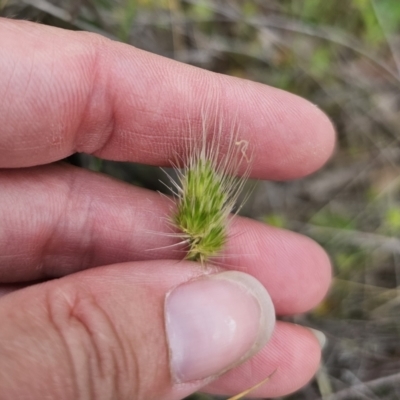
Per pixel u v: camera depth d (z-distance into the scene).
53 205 0.08
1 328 0.06
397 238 0.11
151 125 0.08
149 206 0.09
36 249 0.08
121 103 0.08
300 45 0.12
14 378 0.06
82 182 0.09
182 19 0.11
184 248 0.08
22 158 0.08
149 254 0.09
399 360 0.11
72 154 0.09
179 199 0.08
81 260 0.09
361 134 0.12
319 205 0.12
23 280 0.09
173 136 0.08
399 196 0.12
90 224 0.08
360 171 0.12
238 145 0.08
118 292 0.07
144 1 0.11
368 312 0.11
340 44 0.12
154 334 0.06
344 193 0.12
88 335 0.06
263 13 0.12
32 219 0.08
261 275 0.09
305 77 0.12
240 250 0.09
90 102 0.08
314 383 0.11
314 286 0.09
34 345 0.06
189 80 0.08
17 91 0.07
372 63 0.12
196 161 0.08
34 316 0.06
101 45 0.08
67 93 0.08
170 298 0.07
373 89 0.12
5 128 0.07
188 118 0.08
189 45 0.11
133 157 0.09
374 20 0.12
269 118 0.08
